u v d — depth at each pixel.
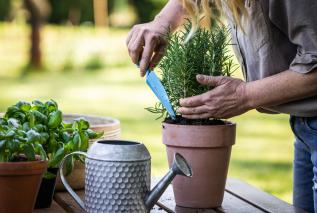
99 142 1.61
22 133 1.61
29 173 1.56
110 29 17.45
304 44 1.73
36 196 1.62
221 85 1.77
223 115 1.80
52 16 17.19
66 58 14.93
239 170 5.71
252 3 1.83
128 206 1.57
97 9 16.97
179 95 1.85
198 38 1.81
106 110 9.17
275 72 1.86
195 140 1.78
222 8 1.84
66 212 1.76
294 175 2.22
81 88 11.50
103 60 14.95
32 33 14.57
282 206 1.88
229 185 2.10
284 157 6.31
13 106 1.75
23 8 15.40
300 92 1.75
